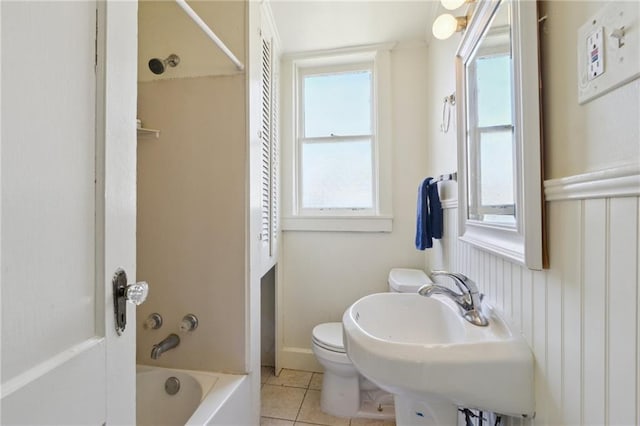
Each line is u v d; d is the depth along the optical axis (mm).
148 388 1313
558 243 585
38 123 370
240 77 1304
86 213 443
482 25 939
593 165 491
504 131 799
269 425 1546
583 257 514
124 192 519
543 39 628
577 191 520
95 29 460
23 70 352
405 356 700
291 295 2139
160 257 1353
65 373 401
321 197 2195
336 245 2094
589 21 495
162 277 1352
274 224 1865
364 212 2133
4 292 332
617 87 437
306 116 2229
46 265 379
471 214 1069
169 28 1351
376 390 1694
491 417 843
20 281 348
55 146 393
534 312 673
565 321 563
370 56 2092
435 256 1735
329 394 1638
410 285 1601
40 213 372
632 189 407
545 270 627
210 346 1326
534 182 624
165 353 1354
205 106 1325
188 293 1338
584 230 511
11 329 338
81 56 435
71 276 416
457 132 1155
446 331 1032
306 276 2125
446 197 1488
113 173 492
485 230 921
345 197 2170
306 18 1753
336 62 2156
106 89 478
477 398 683
